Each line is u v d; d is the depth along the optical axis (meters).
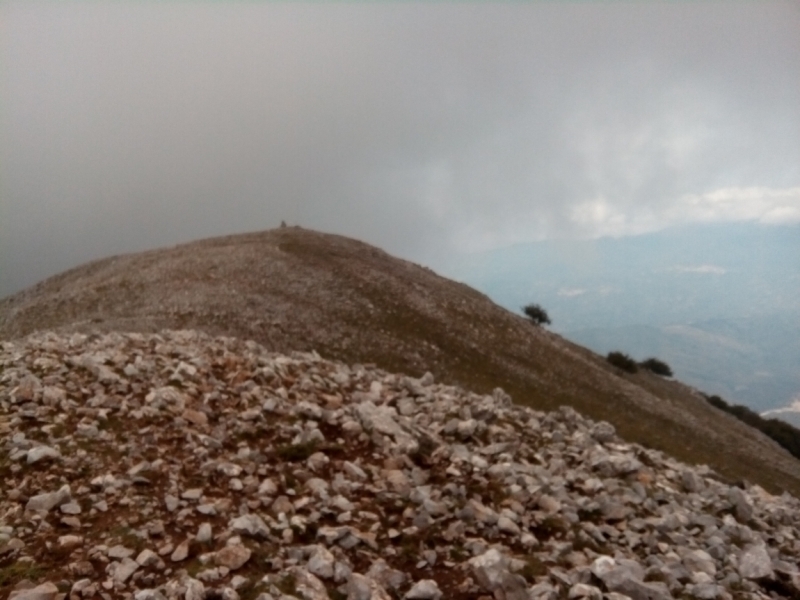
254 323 54.56
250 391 12.32
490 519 9.39
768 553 10.94
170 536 7.56
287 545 7.89
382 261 84.50
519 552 8.83
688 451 56.72
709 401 111.88
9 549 6.92
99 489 8.30
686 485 13.88
